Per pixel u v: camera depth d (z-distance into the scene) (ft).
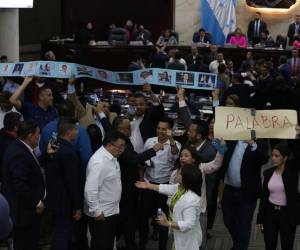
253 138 23.86
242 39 69.10
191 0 74.08
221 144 23.94
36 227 23.16
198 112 35.47
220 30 73.15
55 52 68.28
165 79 33.50
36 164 22.63
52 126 24.77
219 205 32.09
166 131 25.76
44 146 24.70
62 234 23.20
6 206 10.51
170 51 61.46
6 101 27.02
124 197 25.16
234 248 25.32
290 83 54.85
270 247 24.34
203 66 53.62
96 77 32.76
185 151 22.26
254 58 66.80
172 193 22.54
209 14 73.31
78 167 23.04
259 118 24.00
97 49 67.56
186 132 28.32
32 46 75.10
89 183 22.68
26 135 22.35
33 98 31.53
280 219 23.89
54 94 32.42
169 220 21.67
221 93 42.24
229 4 73.05
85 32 69.97
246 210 24.82
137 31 70.90
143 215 26.32
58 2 78.28
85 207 23.45
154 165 25.96
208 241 28.63
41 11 76.54
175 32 70.59
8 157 22.30
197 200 20.95
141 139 28.07
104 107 28.81
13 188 22.34
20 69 31.71
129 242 25.58
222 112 24.07
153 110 28.17
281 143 24.02
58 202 22.97
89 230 24.34
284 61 58.90
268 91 41.42
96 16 77.77
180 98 28.94
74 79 31.22
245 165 24.49
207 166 24.54
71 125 22.95
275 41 71.46
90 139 25.26
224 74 47.11
